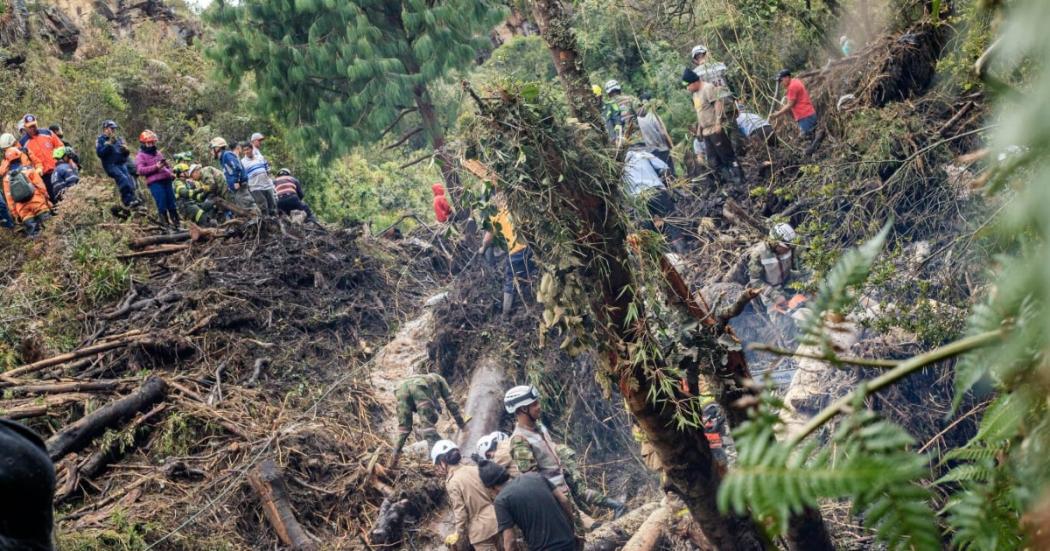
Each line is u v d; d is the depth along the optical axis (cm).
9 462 188
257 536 776
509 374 973
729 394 532
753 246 898
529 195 518
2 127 1773
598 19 1491
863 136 873
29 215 1330
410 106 1683
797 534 546
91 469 819
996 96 80
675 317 539
